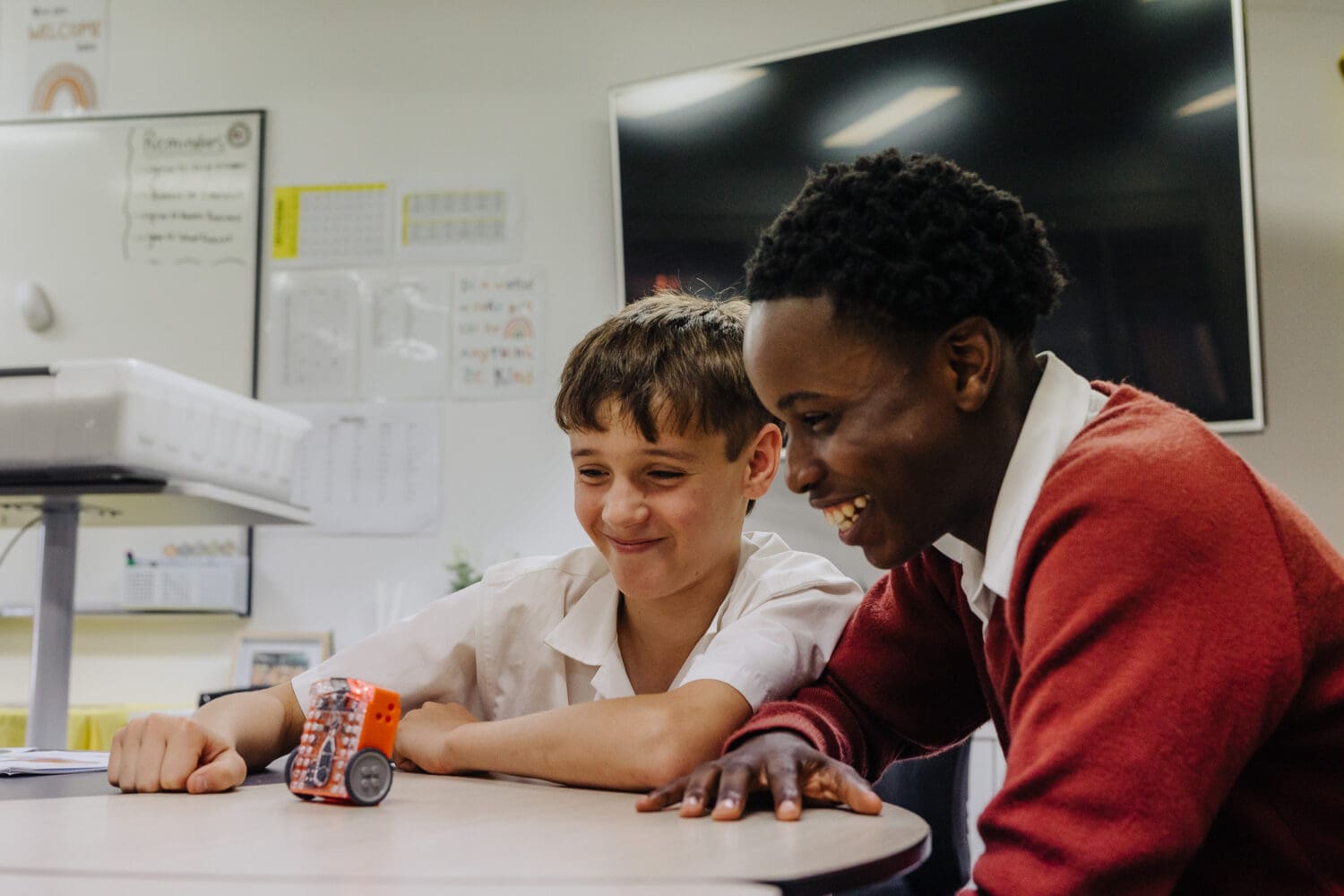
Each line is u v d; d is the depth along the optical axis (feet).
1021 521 2.39
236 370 10.48
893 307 2.30
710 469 3.47
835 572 3.85
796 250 2.38
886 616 3.35
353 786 2.61
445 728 3.57
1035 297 2.52
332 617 10.10
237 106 10.84
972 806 8.46
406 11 10.73
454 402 10.23
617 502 3.42
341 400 10.34
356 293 10.45
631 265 9.79
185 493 5.81
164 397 5.84
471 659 3.98
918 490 2.40
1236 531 2.08
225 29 10.93
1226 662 1.98
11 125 11.00
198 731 3.01
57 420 5.69
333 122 10.69
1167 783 1.92
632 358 3.44
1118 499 2.13
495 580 4.02
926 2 9.89
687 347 3.47
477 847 2.04
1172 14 8.34
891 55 9.13
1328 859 2.21
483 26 10.62
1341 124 8.96
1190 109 8.30
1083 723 1.98
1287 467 8.75
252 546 10.25
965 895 2.06
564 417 3.52
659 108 9.82
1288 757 2.22
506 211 10.37
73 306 10.75
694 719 3.02
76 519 6.55
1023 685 2.14
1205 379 8.25
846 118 9.25
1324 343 8.80
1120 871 1.88
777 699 3.26
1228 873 2.24
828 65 9.33
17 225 10.89
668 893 1.61
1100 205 8.50
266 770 3.60
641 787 2.94
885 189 2.39
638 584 3.47
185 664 10.14
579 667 3.89
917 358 2.35
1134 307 8.40
